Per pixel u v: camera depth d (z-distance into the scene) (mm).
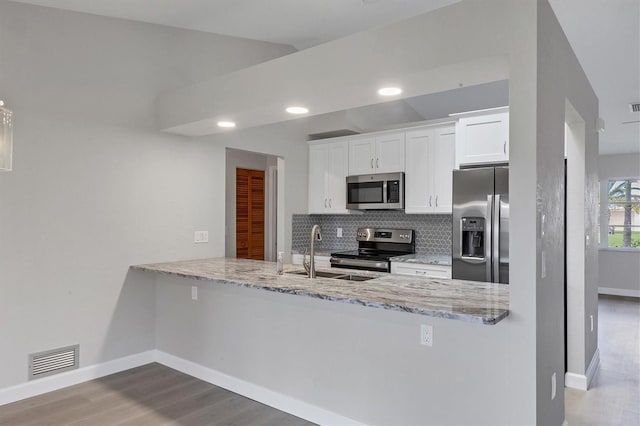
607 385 3350
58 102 3141
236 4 3316
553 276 2291
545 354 2119
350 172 4941
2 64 2867
